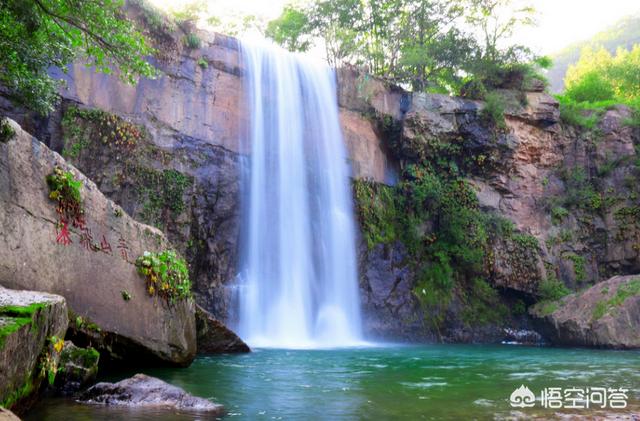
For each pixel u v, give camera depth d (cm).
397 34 3031
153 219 1925
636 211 2591
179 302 1032
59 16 947
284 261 2178
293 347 1761
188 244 1986
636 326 1909
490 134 2550
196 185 2042
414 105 2545
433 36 2988
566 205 2666
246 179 2162
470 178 2589
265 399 729
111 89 1906
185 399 671
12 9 918
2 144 758
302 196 2288
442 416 623
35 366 567
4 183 750
